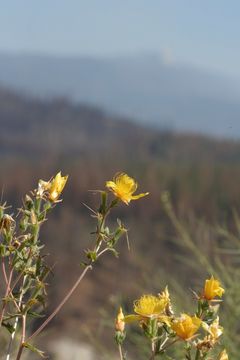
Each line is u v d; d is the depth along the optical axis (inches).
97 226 86.1
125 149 3280.0
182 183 1503.4
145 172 1603.1
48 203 85.6
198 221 253.1
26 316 85.4
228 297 196.9
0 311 84.6
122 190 87.3
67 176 87.0
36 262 84.0
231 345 180.1
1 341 119.0
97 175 2103.8
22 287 84.4
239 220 241.0
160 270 230.5
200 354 86.5
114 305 202.4
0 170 2444.6
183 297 202.4
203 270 221.3
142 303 85.3
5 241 83.4
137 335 184.2
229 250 217.8
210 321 87.8
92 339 201.3
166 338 85.0
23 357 134.0
